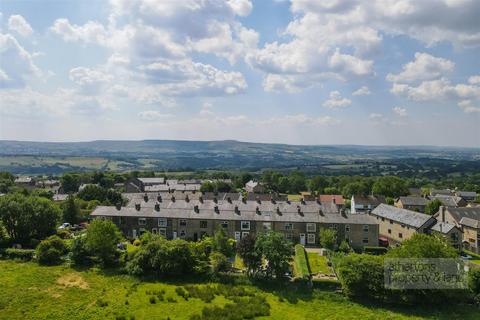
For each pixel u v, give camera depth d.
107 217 99.25
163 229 97.50
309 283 66.88
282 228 94.38
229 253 80.69
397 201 155.25
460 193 186.50
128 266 72.88
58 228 106.00
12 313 56.12
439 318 57.91
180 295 63.31
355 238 93.56
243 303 60.34
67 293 63.53
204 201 104.56
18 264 76.81
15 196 95.88
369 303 62.31
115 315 55.88
